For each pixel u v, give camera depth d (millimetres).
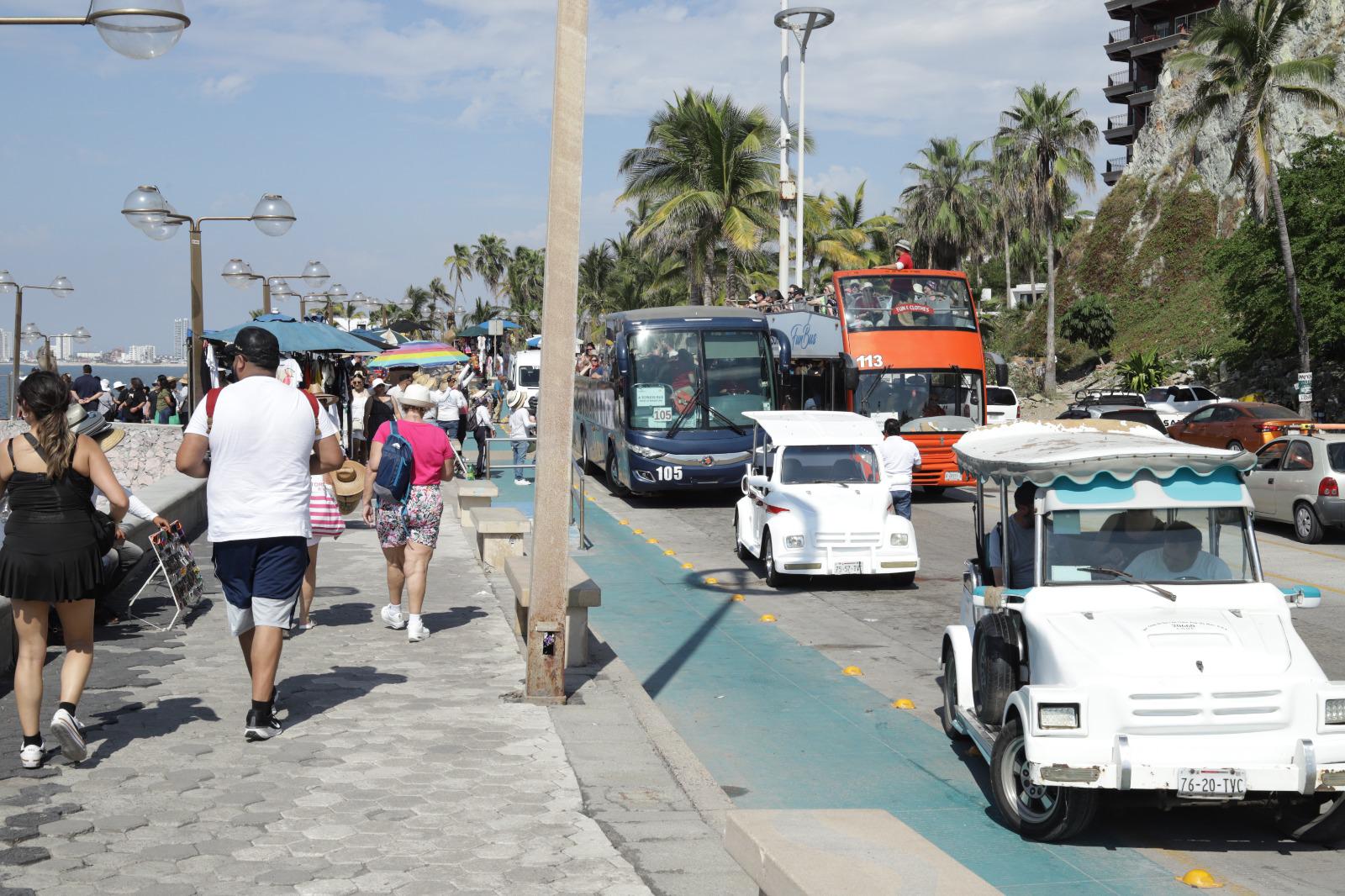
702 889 6027
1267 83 50188
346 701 9422
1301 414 45781
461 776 7664
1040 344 92688
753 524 18734
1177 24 105812
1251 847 7438
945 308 28938
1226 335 74938
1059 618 7887
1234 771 6953
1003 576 8969
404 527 11922
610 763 8062
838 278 29312
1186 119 52750
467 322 136750
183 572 12758
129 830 6508
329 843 6410
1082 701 7133
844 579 18094
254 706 8250
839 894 4227
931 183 88938
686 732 10047
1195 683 7125
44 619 7461
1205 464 8406
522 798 7297
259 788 7258
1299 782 6969
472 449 40219
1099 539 8352
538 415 9648
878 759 9273
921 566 19531
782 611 15672
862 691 11516
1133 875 6934
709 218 54125
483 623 12852
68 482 7293
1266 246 56062
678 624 14805
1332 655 13070
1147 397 55562
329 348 25938
